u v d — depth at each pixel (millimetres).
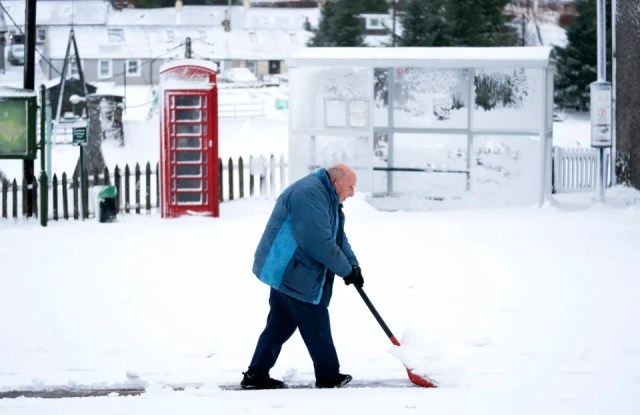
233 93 168250
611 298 27375
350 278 19500
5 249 38250
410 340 20266
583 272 31188
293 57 52469
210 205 49031
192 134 49000
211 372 21594
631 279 29875
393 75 53781
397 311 26781
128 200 50875
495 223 44469
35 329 25891
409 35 118062
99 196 47625
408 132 53875
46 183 46531
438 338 23375
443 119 53562
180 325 26109
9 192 63406
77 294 29938
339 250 18984
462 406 17469
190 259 35375
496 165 53031
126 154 97062
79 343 24453
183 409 17578
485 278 30750
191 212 49031
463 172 53219
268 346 20062
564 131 114625
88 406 17953
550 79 52781
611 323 24500
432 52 52000
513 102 52562
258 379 20125
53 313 27578
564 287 29047
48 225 46594
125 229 44375
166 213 49094
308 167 53906
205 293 29781
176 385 20422
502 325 24688
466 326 24766
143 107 159250
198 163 48906
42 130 47469
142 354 23359
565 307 26453
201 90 48812
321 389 19578
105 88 190375
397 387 19781
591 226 42156
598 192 52375
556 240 37844
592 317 25203
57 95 128125
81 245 39062
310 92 53312
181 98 48938
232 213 51312
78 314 27422
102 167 88312
